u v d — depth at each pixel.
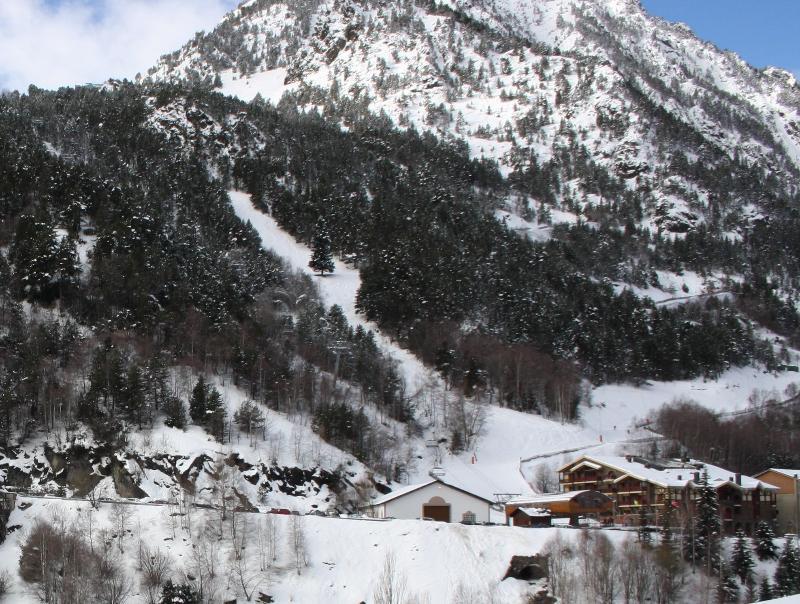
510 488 144.75
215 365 156.00
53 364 136.25
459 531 94.56
